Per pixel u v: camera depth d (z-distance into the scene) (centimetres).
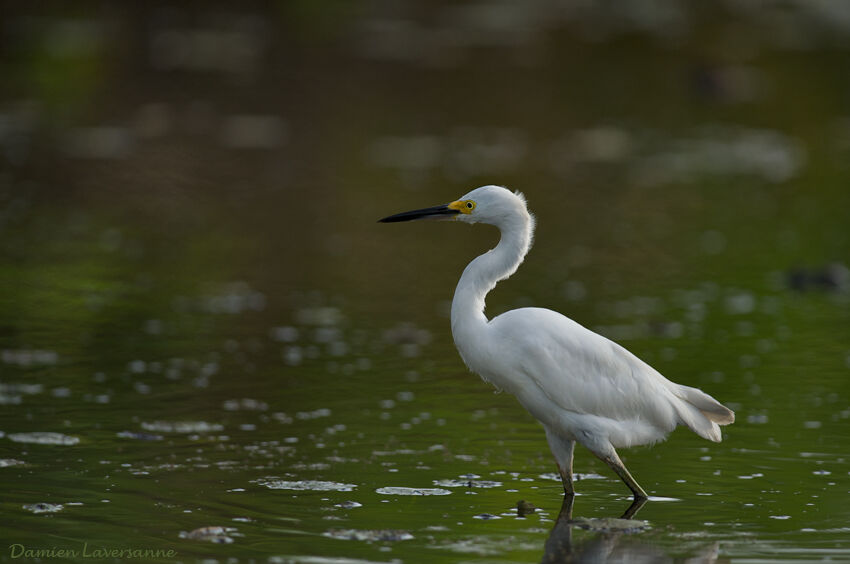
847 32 4075
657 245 1827
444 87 3128
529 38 3847
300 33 3794
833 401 1098
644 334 1348
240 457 930
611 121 2808
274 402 1088
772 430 1017
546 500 852
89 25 3753
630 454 973
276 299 1502
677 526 796
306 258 1728
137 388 1116
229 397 1099
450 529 780
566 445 884
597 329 1366
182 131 2597
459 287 899
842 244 1828
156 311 1425
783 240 1858
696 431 884
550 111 2900
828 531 786
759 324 1401
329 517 799
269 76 3191
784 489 876
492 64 3434
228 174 2253
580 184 2231
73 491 839
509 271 910
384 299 1517
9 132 2523
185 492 844
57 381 1128
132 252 1727
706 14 4350
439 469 917
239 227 1898
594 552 742
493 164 2359
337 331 1362
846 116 2903
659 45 3784
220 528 768
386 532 767
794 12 4406
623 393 867
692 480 901
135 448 945
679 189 2212
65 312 1399
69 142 2464
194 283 1567
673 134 2692
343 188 2159
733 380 1166
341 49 3562
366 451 957
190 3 4166
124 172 2245
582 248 1805
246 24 3900
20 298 1455
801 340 1328
